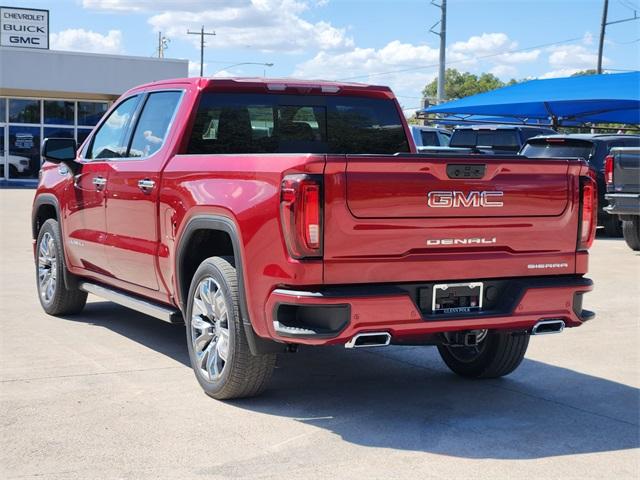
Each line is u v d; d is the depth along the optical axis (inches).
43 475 152.0
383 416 189.9
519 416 191.6
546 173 190.9
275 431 178.1
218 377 195.9
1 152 1263.5
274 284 174.9
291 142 239.6
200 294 202.2
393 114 254.4
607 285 383.9
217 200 192.7
